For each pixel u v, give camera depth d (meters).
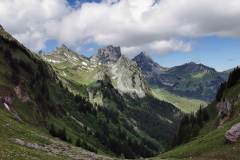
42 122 184.88
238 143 91.50
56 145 92.94
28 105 180.25
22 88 185.50
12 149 63.38
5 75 189.38
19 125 109.00
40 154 68.75
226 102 167.00
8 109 148.62
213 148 99.00
